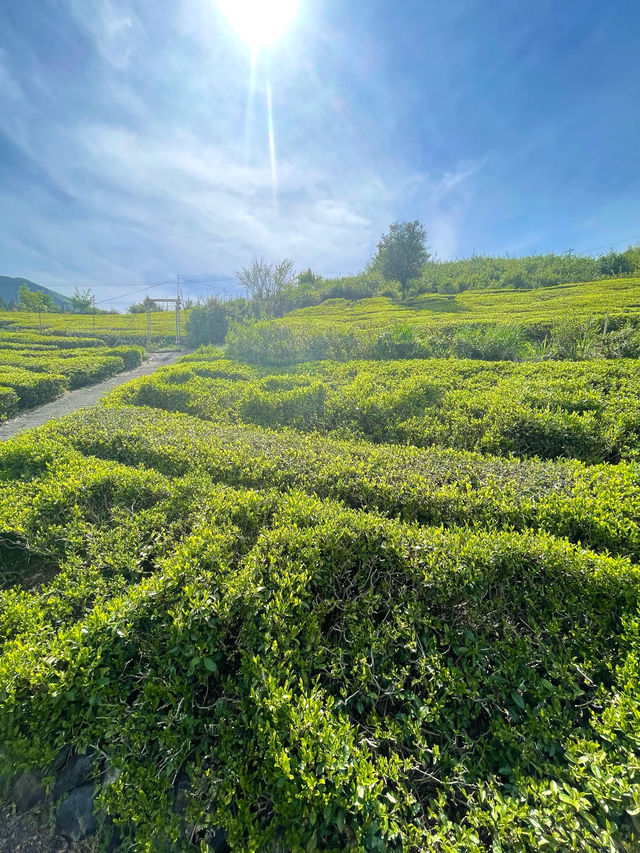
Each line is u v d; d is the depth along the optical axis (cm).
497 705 208
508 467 394
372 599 252
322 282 4031
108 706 202
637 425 487
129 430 524
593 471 368
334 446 474
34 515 338
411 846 165
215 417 672
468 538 274
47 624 234
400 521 328
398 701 223
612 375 696
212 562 265
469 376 778
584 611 237
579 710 210
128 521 331
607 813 161
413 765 191
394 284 3425
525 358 1007
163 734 194
